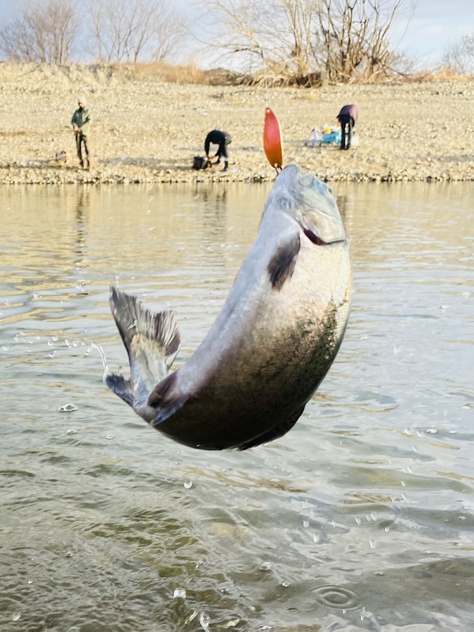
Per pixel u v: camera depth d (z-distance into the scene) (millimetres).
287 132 30516
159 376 3145
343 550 4133
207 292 9453
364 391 6207
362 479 4863
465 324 8117
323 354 3004
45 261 11547
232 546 4168
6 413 5738
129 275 10516
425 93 37312
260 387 2957
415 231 14695
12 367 6707
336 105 35031
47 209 18203
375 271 10898
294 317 2939
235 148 28297
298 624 3574
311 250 2967
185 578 3900
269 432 3088
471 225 15539
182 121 31938
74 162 26359
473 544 4188
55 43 56594
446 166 26469
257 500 4617
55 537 4234
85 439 5355
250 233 14414
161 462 5066
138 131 30422
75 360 6922
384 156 27484
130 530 4309
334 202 3076
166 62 44562
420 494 4688
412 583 3857
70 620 3604
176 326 3209
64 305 8867
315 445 5305
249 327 2928
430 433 5477
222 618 3615
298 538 4238
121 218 16625
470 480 4844
